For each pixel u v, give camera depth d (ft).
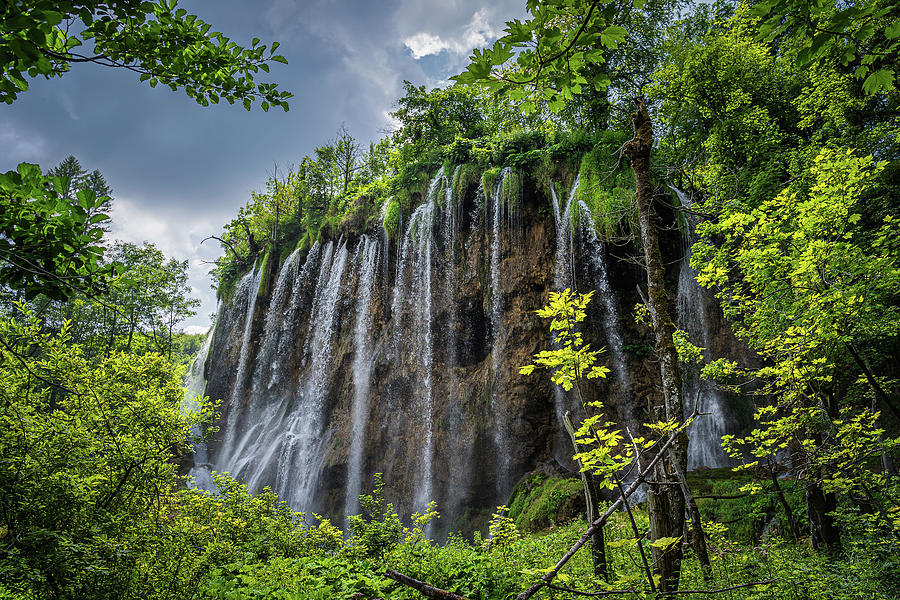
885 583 15.21
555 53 7.88
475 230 85.25
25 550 13.17
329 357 95.35
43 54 10.15
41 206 9.77
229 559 20.75
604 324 69.31
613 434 9.66
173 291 120.26
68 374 18.26
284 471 88.17
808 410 20.95
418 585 8.24
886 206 38.14
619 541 9.33
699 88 55.47
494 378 74.79
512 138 88.17
